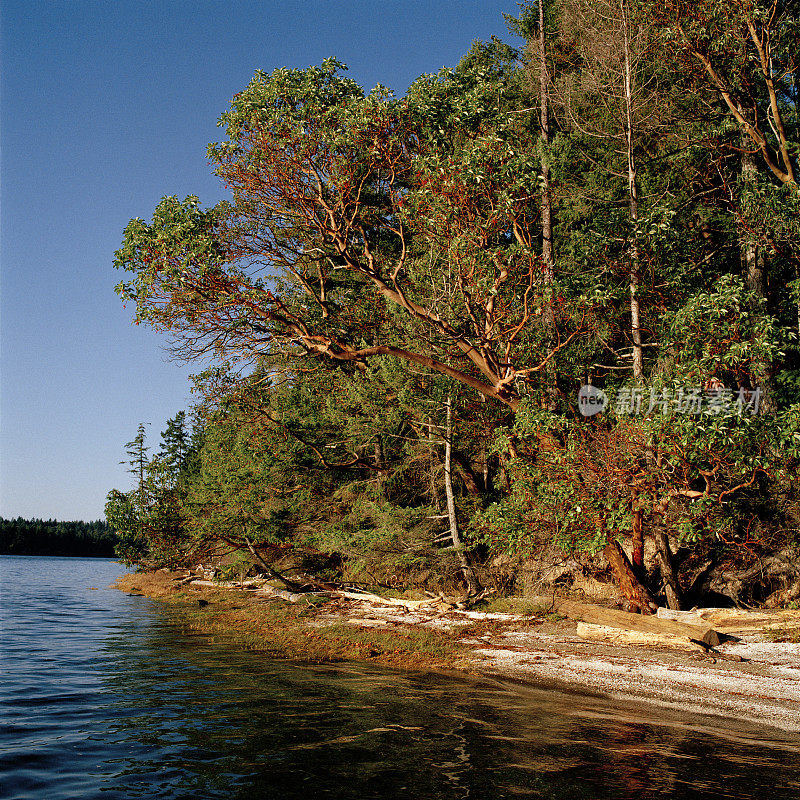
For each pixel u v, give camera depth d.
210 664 13.98
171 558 30.64
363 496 26.58
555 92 26.05
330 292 24.31
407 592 24.88
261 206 20.56
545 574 22.55
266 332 20.12
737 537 18.66
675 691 11.66
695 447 14.77
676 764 7.66
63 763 7.39
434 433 24.89
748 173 21.77
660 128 23.88
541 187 18.73
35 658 14.50
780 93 24.44
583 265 20.52
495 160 18.23
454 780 6.96
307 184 20.06
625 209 20.86
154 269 17.67
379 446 27.25
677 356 16.38
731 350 14.88
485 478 27.34
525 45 30.98
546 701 11.00
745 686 11.81
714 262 24.25
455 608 21.08
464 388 22.88
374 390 24.53
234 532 27.84
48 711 9.76
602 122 25.27
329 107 19.66
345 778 6.98
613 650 15.14
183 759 7.57
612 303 19.03
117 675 12.63
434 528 24.72
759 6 20.89
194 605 27.23
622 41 23.33
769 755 8.16
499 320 18.58
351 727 9.06
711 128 22.72
